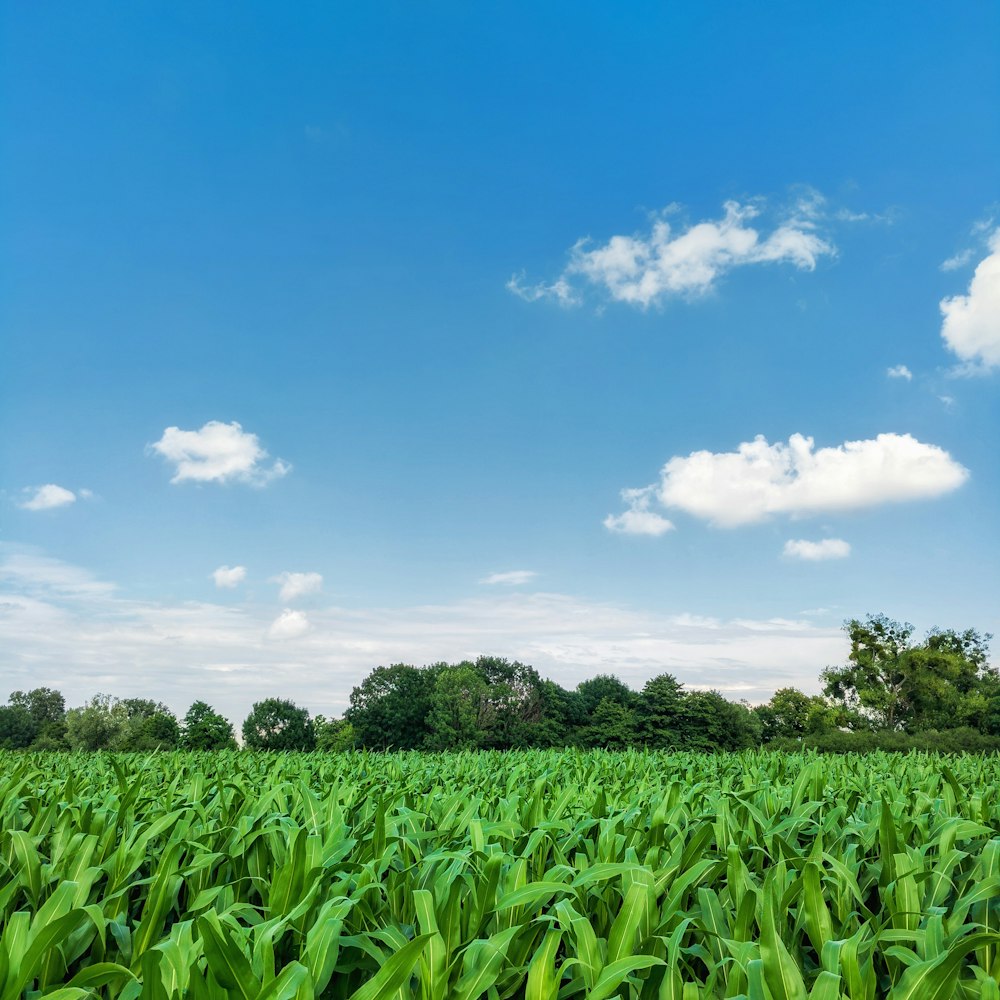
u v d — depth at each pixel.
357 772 7.43
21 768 6.19
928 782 5.96
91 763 8.64
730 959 2.55
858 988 2.24
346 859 3.46
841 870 3.11
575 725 58.81
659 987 2.45
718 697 49.81
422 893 2.60
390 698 58.00
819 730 45.75
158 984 2.07
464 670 56.91
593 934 2.50
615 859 3.56
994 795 5.24
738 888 2.97
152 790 5.71
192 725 41.31
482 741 54.25
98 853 3.77
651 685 50.66
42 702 61.06
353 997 2.04
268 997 1.99
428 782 6.89
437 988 2.27
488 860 3.01
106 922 2.88
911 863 3.13
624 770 7.37
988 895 2.84
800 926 2.91
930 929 2.51
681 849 3.46
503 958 2.53
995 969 2.68
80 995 2.11
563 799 4.56
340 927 2.45
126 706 50.56
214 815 4.70
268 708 52.00
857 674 45.62
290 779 6.34
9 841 3.97
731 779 6.45
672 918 2.89
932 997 2.12
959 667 43.09
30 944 2.43
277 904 2.92
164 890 3.02
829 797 5.13
